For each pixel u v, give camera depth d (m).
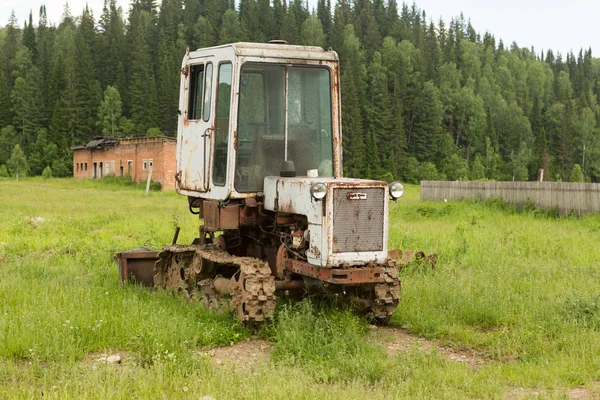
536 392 6.43
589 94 162.75
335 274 7.97
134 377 6.49
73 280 11.29
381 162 104.38
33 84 115.25
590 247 15.51
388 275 8.84
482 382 6.56
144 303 9.28
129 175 63.38
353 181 8.23
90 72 118.44
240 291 8.45
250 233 9.63
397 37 185.88
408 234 16.67
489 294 9.76
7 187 52.53
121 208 28.28
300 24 171.25
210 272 9.64
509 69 175.88
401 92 120.69
